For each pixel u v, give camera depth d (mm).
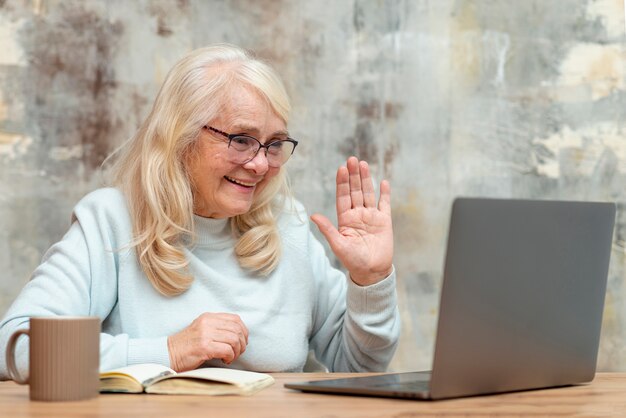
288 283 1951
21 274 2859
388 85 3270
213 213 1888
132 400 1164
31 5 2885
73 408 1078
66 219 2904
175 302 1824
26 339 1562
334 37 3217
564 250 1289
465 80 3330
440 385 1147
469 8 3338
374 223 1783
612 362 3426
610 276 3434
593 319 1387
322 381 1307
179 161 1831
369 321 1815
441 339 1133
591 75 3443
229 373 1312
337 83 3215
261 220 1940
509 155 3365
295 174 3154
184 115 1803
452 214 1117
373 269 1770
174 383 1238
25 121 2875
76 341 1141
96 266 1812
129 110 2977
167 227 1814
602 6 3459
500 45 3369
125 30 2979
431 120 3299
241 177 1811
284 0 3160
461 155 3318
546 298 1276
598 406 1162
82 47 2932
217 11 3088
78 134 2922
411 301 3260
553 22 3422
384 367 1910
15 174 2863
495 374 1224
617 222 3443
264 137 1815
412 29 3295
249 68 1823
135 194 1862
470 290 1151
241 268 1909
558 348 1326
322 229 1748
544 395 1263
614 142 3457
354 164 1773
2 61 2857
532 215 1225
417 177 3283
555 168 3408
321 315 2072
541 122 3402
